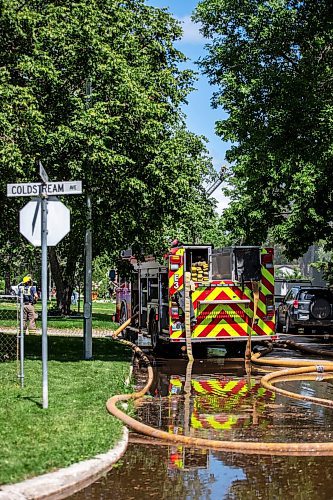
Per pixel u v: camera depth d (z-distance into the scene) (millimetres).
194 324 17609
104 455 7289
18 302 13617
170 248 17953
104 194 15930
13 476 6246
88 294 16641
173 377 14453
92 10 14727
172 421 9555
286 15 17938
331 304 26812
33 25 14055
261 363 16797
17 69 14188
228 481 6695
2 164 13250
